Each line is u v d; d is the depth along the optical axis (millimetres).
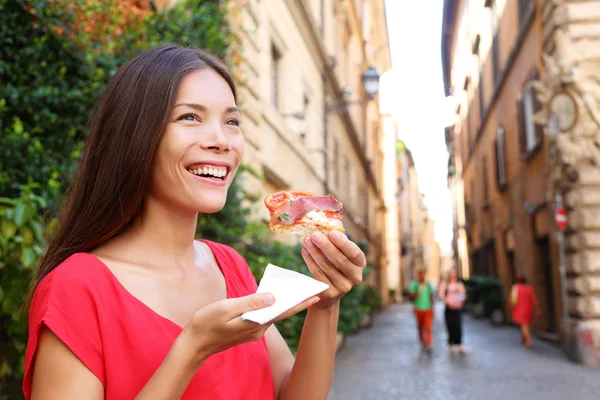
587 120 11023
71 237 1402
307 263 1443
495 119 21219
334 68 19594
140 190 1378
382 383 8773
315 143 16578
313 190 16031
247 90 9008
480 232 27094
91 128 1451
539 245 15492
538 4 12922
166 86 1379
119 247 1431
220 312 1135
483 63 23562
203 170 1401
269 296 1163
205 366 1325
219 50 6578
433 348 13797
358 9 28859
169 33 6078
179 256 1491
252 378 1432
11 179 4406
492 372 9828
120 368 1235
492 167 22516
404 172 59844
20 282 2809
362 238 28906
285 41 12703
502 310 20781
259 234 8211
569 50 11203
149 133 1360
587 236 11000
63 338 1187
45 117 4953
